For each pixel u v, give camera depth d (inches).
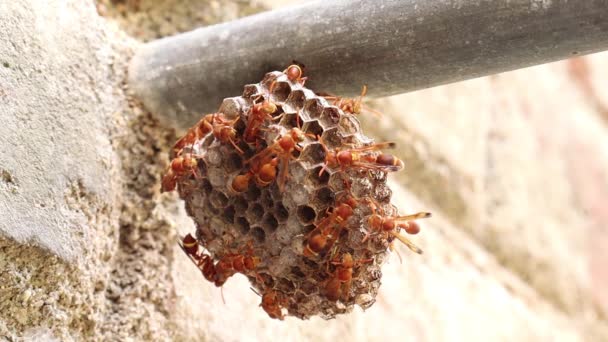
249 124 18.3
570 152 34.8
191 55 20.3
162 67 20.5
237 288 21.6
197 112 20.6
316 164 18.3
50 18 19.6
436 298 25.6
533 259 30.4
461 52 18.6
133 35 22.5
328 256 18.4
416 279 25.5
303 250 18.4
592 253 33.6
